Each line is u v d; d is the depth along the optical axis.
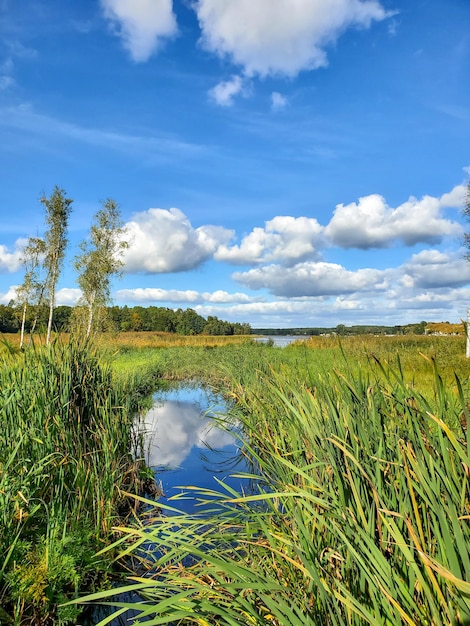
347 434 2.40
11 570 3.04
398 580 1.57
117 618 3.14
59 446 4.38
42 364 4.78
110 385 6.54
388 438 2.21
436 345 13.66
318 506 2.44
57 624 2.99
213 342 42.53
